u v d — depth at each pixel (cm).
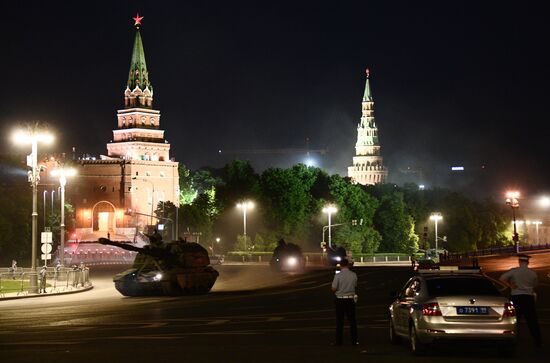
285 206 15588
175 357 2170
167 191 18688
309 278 7200
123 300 4753
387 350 2361
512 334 2186
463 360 2145
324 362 2080
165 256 5166
